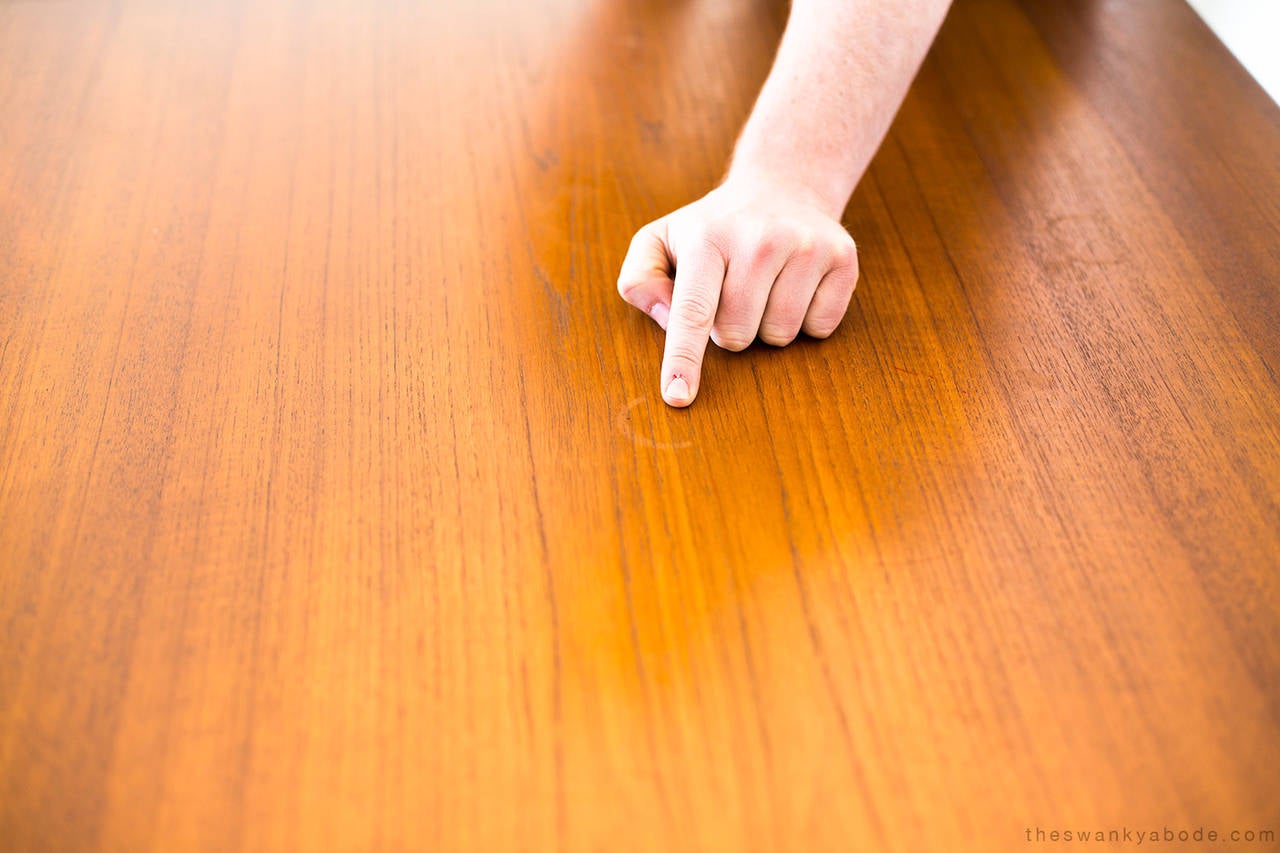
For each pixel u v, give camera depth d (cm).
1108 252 72
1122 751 54
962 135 79
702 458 63
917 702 55
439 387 66
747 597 58
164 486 62
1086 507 61
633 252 68
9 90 82
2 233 73
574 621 57
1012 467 62
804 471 62
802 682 56
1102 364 66
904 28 69
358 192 76
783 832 52
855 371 66
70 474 62
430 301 70
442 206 75
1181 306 69
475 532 60
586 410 65
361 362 67
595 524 60
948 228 73
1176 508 61
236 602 58
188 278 71
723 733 54
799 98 69
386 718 55
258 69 84
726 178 70
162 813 53
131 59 85
